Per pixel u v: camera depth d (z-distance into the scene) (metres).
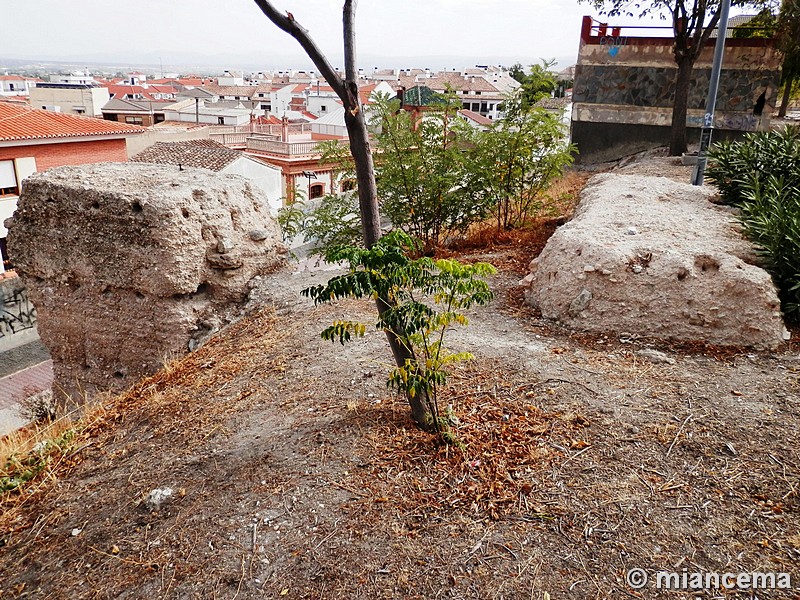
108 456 4.59
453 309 6.22
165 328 6.71
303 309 6.69
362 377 4.80
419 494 3.38
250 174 23.62
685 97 12.58
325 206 8.59
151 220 6.44
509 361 4.84
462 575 2.85
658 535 3.02
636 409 4.10
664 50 13.99
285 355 5.55
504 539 3.04
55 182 6.95
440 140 8.48
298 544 3.12
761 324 5.00
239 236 7.52
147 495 3.78
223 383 5.32
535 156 8.95
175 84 86.12
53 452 4.89
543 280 6.18
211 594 2.90
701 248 5.66
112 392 7.02
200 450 4.23
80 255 6.95
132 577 3.12
